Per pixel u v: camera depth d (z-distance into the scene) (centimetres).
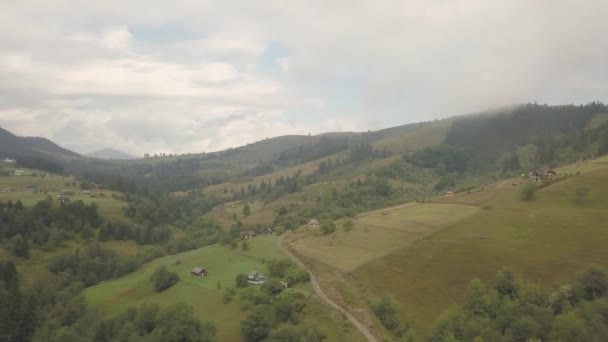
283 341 9269
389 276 11756
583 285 8731
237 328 10600
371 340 9106
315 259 14412
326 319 10169
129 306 13700
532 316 7994
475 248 12050
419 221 16350
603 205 13312
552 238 11700
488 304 8994
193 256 18638
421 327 9362
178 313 10650
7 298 11544
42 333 11319
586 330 7225
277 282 12262
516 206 14925
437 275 11156
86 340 10894
